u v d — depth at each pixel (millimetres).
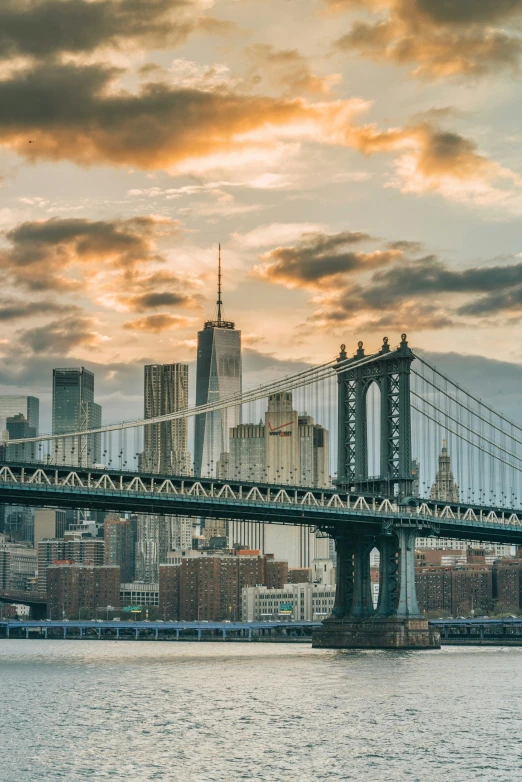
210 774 114625
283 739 131750
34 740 131250
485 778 113062
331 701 162000
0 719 146375
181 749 126125
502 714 149500
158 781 111750
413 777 113500
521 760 120500
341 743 129250
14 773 114688
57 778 112812
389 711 151875
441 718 146000
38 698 168500
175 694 172625
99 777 113188
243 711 152500
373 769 116750
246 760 120500
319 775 114375
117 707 157500
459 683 184500
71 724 142375
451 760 120500
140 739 131875
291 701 162250
